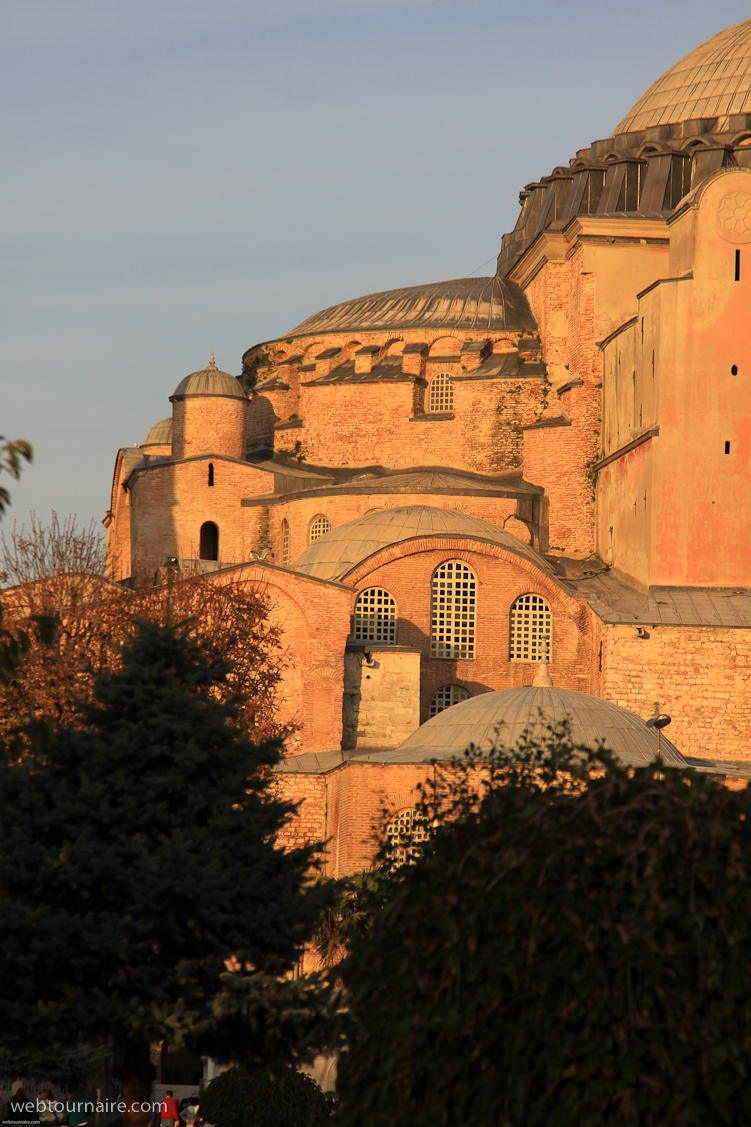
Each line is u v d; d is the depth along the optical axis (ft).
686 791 133.39
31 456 164.35
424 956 133.80
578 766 144.56
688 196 621.72
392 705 574.97
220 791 249.14
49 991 229.25
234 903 240.12
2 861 232.94
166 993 230.27
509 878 132.26
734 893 126.11
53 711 409.69
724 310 590.96
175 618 465.06
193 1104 428.15
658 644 561.02
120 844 236.84
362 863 476.95
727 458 586.04
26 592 470.39
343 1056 141.18
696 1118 118.93
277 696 559.79
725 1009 122.31
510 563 600.39
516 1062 124.06
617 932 125.59
